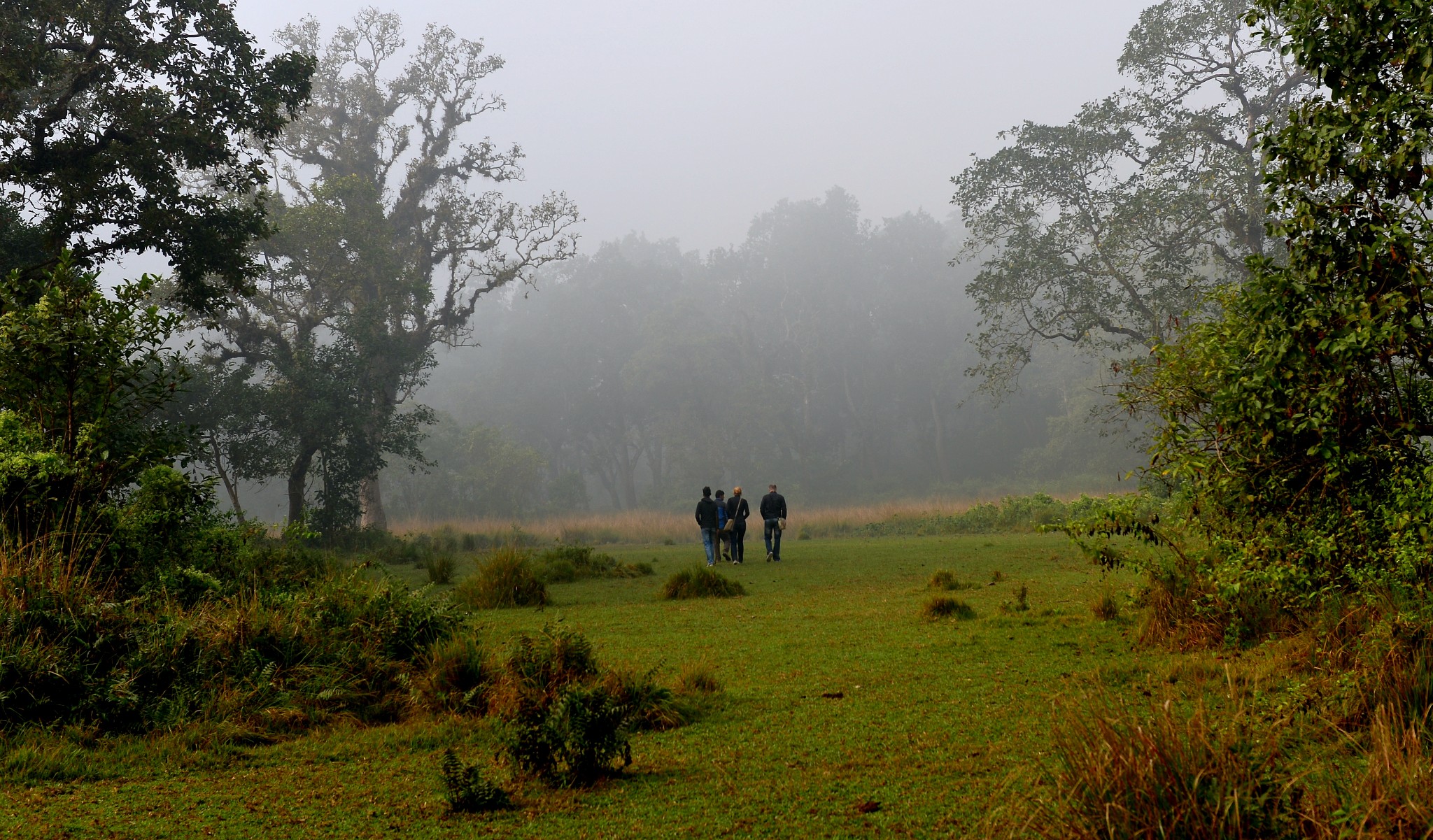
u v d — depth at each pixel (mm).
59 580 6070
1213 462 6234
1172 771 2887
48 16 16781
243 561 8188
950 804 3715
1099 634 7688
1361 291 5090
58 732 5176
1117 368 7273
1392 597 4957
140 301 8383
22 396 7762
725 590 12453
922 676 6441
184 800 4219
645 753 4789
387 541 30297
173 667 5668
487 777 4465
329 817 3936
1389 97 5094
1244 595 6500
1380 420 5367
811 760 4492
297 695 5793
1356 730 4090
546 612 11062
